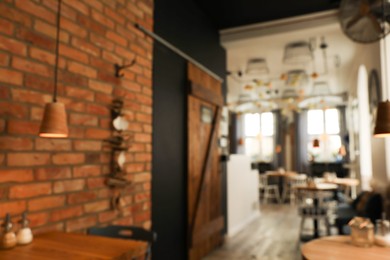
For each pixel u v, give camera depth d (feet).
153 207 10.38
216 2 14.16
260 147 40.45
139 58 9.76
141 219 9.60
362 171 21.86
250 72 21.80
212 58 16.02
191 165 12.91
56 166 6.75
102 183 7.98
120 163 8.41
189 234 12.49
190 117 12.92
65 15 7.14
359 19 11.60
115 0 8.76
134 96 9.44
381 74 14.17
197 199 13.33
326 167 32.27
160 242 10.71
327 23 15.01
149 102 10.21
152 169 10.41
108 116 8.27
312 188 17.49
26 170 6.13
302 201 21.45
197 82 13.82
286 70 24.81
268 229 19.30
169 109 11.61
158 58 11.03
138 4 9.85
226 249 15.23
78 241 5.65
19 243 5.33
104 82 8.20
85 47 7.64
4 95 5.80
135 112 9.47
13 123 5.93
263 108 38.86
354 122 26.71
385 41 14.05
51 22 6.78
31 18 6.36
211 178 14.80
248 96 35.32
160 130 10.97
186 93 12.84
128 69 9.18
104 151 8.09
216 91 16.02
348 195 28.63
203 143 14.16
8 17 5.91
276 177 33.65
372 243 6.71
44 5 6.64
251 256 14.21
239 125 41.09
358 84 21.71
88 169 7.57
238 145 40.83
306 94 34.40
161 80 11.16
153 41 10.73
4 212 5.70
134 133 9.39
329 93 33.94
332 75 26.94
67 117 7.06
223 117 16.84
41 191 6.40
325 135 37.32
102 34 8.21
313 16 15.24
